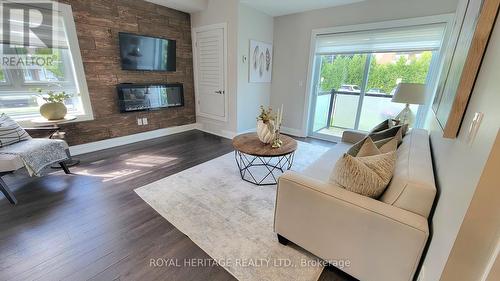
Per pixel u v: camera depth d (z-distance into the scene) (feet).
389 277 3.84
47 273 4.59
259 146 8.00
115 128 12.25
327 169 6.43
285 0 11.41
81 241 5.44
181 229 5.92
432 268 3.02
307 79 13.97
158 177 8.80
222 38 13.14
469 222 2.29
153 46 12.64
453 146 3.54
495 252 2.17
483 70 2.72
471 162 2.55
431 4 9.43
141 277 4.55
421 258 3.60
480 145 2.37
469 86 2.99
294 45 14.07
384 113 12.21
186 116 15.85
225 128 14.80
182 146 12.60
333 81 13.58
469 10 4.18
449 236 2.64
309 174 6.12
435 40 9.63
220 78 14.02
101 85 11.30
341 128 14.14
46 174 8.84
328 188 4.29
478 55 2.83
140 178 8.69
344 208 3.99
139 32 12.17
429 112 10.18
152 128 13.98
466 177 2.60
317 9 12.69
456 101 3.13
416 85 8.16
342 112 13.83
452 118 3.22
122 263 4.86
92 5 10.32
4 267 4.70
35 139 8.21
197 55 14.83
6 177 8.48
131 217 6.37
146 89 12.91
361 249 4.01
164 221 6.23
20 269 4.66
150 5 12.34
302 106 14.66
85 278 4.50
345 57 12.73
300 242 4.87
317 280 4.55
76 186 7.98
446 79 4.83
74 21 9.93
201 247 5.33
